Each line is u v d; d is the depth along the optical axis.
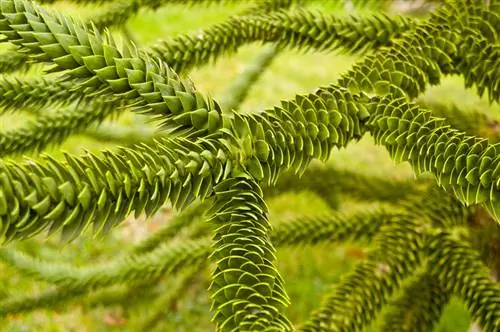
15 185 0.96
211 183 1.08
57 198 0.98
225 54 1.37
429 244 1.42
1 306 1.74
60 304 1.75
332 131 1.15
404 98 1.18
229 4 1.52
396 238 1.43
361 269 1.39
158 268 1.60
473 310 1.34
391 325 1.48
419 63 1.25
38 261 1.72
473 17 1.28
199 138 1.08
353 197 1.93
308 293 3.23
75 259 3.18
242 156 1.09
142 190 1.01
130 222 3.50
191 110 1.11
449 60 1.26
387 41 1.32
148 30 5.02
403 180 1.93
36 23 1.08
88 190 0.99
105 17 1.47
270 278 1.02
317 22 1.33
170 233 1.98
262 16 1.36
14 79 1.31
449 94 3.12
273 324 0.99
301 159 1.13
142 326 2.32
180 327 2.96
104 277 1.62
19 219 0.96
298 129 1.13
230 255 1.03
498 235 1.54
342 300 1.35
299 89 4.83
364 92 1.19
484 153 1.09
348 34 1.32
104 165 1.01
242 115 1.12
